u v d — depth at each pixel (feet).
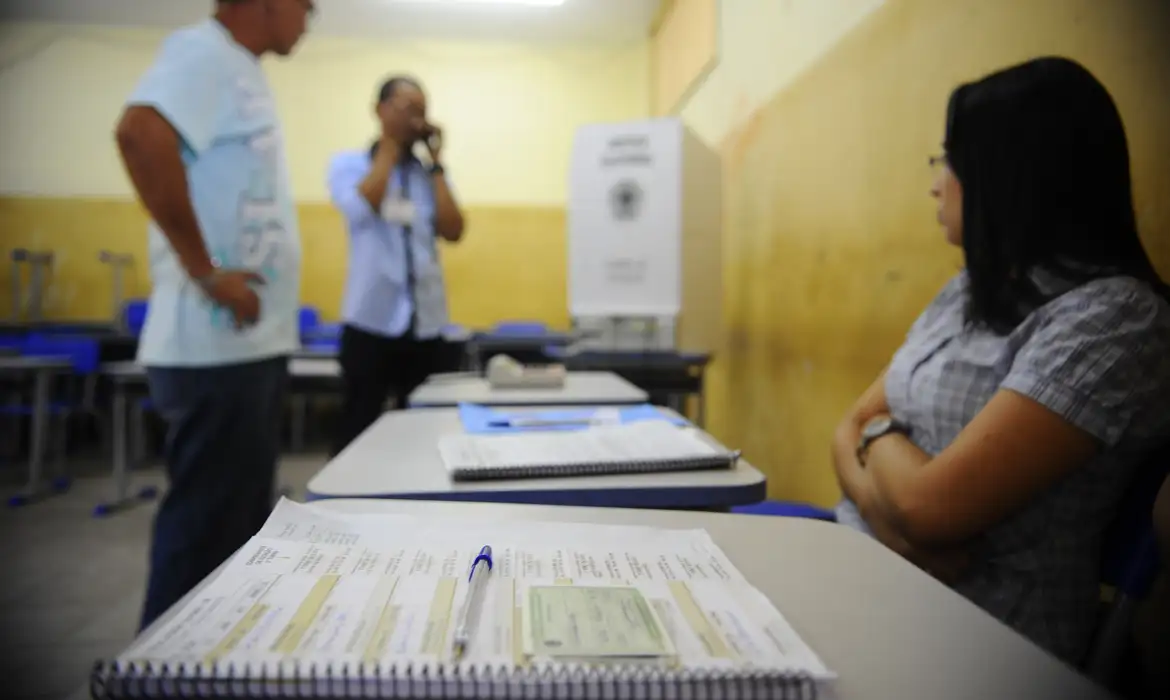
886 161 5.32
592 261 7.49
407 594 1.36
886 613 1.47
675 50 12.44
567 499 2.47
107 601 6.77
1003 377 2.89
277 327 4.97
